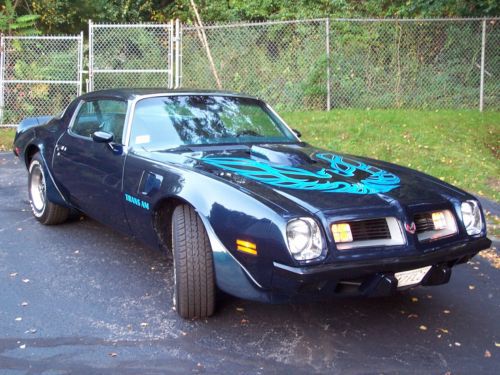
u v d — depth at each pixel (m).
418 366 3.32
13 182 7.98
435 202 3.61
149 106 4.75
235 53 12.73
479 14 13.73
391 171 4.23
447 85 12.36
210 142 4.56
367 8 15.23
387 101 12.38
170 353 3.41
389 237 3.34
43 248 5.27
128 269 4.79
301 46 12.48
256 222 3.25
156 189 3.94
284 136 5.02
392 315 4.04
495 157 9.66
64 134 5.49
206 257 3.64
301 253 3.13
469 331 3.81
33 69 12.08
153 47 12.66
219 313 3.96
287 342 3.58
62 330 3.69
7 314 3.91
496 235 6.06
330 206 3.31
